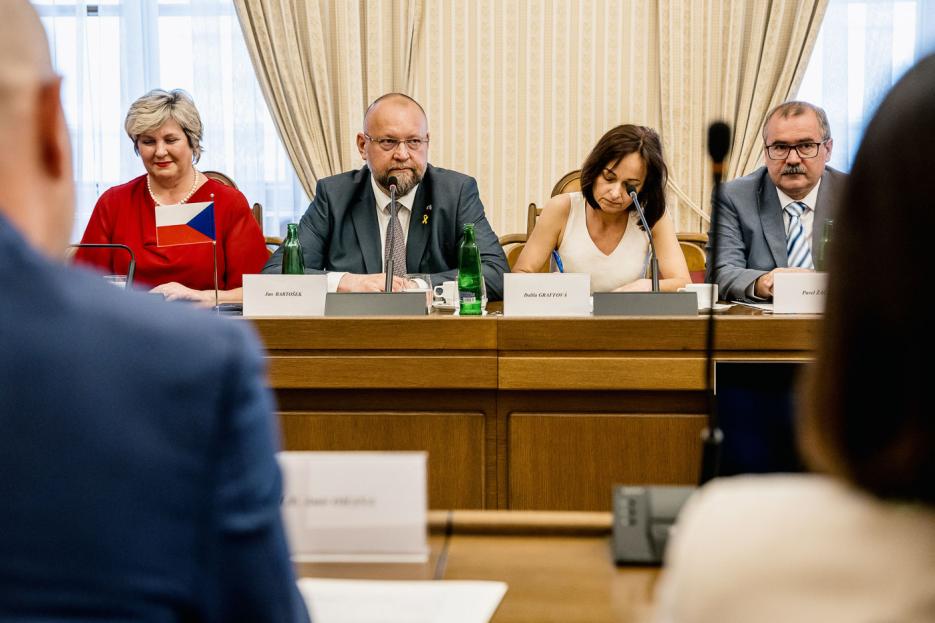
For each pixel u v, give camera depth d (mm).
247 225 2887
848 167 423
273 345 1835
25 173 498
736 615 406
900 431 396
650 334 1768
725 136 1073
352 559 873
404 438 1843
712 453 942
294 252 2492
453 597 779
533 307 1979
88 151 4727
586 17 4473
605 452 1801
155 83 4676
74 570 429
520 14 4488
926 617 379
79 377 442
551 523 942
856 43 4449
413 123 2730
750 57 4375
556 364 1781
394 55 4531
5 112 486
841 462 414
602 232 2871
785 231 2850
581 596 791
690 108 4430
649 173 2730
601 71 4496
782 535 411
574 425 1805
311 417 1854
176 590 445
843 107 4457
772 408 1717
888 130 398
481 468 1831
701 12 4379
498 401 1823
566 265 2875
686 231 4473
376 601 772
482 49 4512
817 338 434
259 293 2014
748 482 457
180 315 480
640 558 854
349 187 2852
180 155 2824
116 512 435
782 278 2033
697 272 3039
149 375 451
